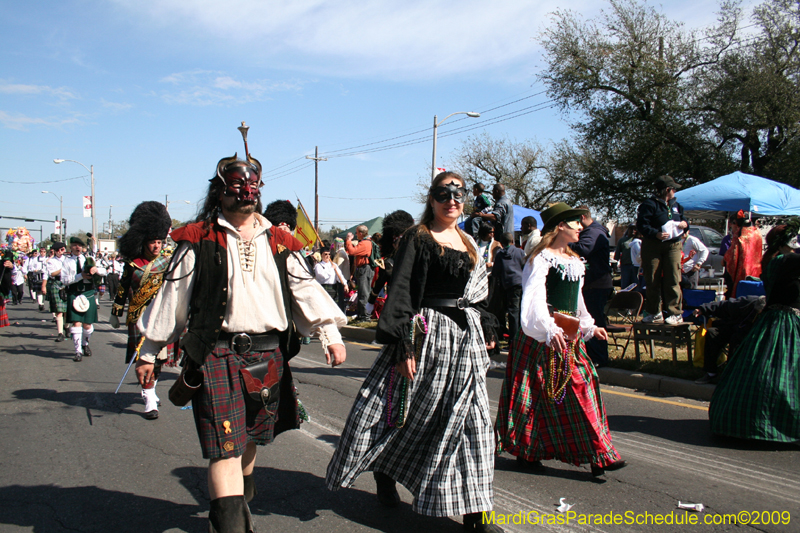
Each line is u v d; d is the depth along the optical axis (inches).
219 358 100.4
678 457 165.6
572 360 144.9
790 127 788.0
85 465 161.9
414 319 113.9
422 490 111.0
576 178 984.3
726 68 844.0
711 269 545.6
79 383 271.9
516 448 150.5
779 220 714.8
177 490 144.0
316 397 239.3
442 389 113.3
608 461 144.6
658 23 889.5
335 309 112.0
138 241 206.5
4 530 122.3
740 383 175.8
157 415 211.3
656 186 274.1
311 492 139.6
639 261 455.8
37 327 511.8
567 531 121.0
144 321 100.6
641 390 252.2
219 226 104.0
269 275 105.7
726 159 855.7
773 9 833.5
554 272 148.6
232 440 96.2
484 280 122.0
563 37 920.9
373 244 472.4
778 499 136.5
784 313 175.5
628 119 889.5
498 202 367.2
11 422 205.6
